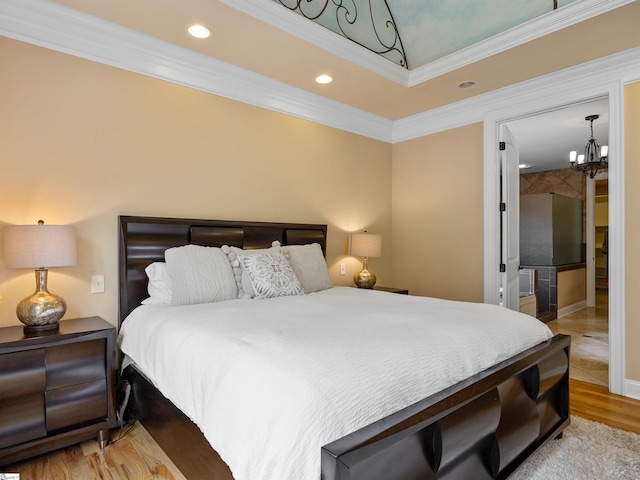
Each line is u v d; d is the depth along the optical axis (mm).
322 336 1570
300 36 2590
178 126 2863
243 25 2438
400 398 1286
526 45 2680
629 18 2342
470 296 3844
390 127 4477
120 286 2535
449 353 1546
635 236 2797
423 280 4242
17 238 1980
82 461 1983
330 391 1159
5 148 2189
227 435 1240
